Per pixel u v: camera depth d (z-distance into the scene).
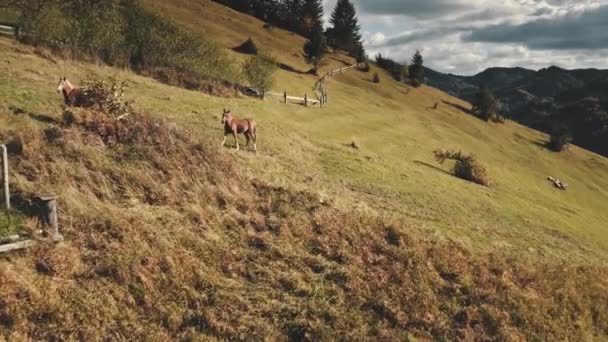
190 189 17.66
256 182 19.95
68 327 11.30
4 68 27.69
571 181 75.69
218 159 19.89
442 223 23.28
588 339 16.94
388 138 51.44
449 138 71.19
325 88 76.12
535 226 30.78
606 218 58.03
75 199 14.73
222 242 15.66
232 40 87.50
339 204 20.38
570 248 26.80
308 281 15.17
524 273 18.97
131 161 17.77
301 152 29.89
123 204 15.79
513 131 99.62
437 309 15.52
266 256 15.73
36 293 11.53
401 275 16.41
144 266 13.50
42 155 16.19
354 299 14.89
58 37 38.06
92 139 18.05
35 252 12.56
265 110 42.53
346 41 128.50
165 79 42.12
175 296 13.18
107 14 42.31
